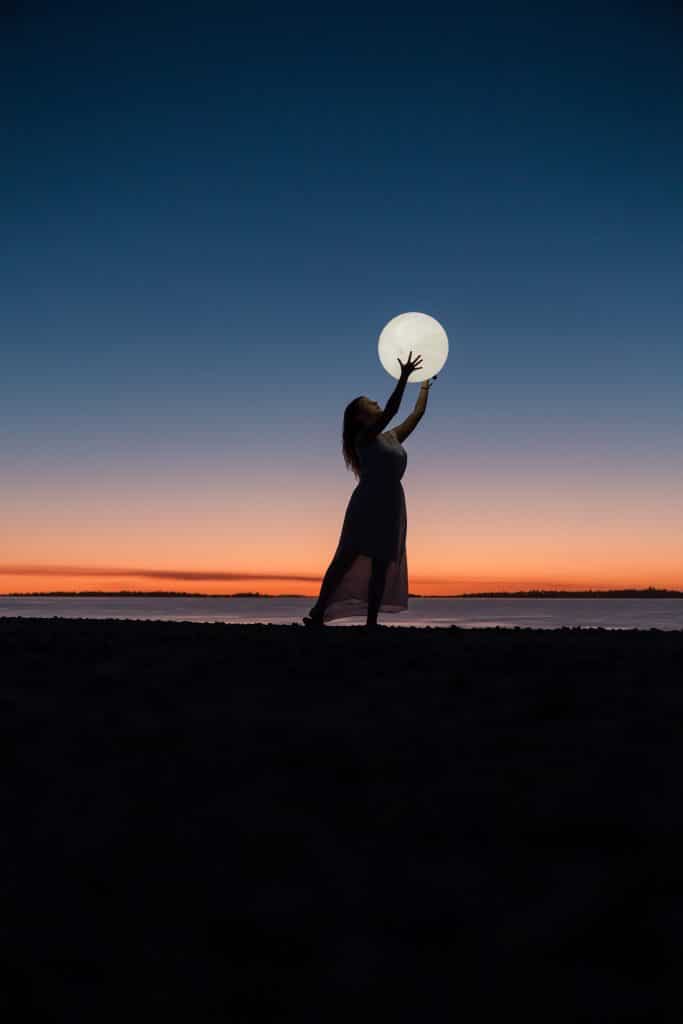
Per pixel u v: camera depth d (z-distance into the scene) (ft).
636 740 11.13
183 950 6.48
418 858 7.83
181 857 7.90
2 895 7.26
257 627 24.62
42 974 6.16
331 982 6.08
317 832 8.41
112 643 20.35
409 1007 5.80
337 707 13.07
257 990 6.00
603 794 9.16
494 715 12.40
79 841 8.22
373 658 17.35
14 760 10.62
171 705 13.39
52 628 24.64
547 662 16.72
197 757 10.63
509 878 7.45
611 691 13.94
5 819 8.80
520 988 5.98
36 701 13.71
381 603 24.85
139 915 6.95
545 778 9.70
